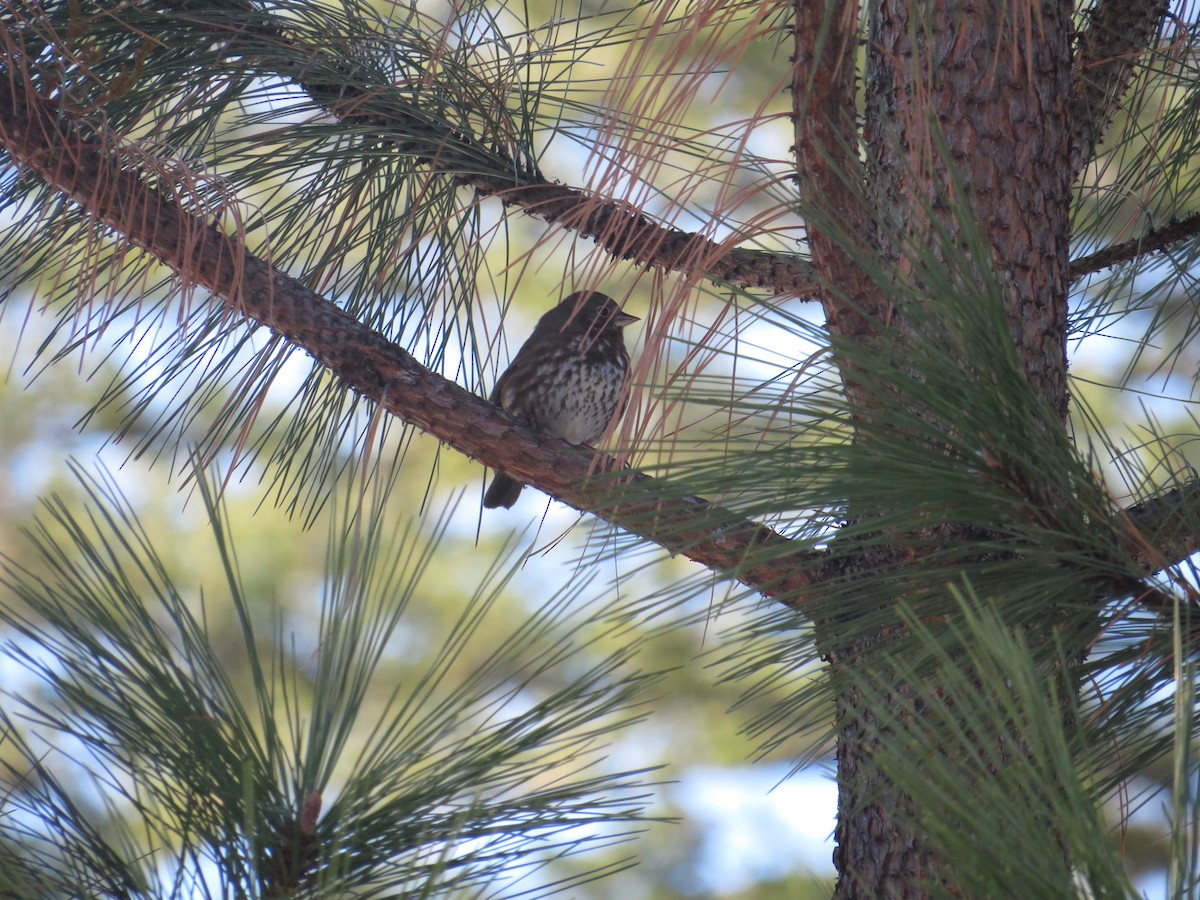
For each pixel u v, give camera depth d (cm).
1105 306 591
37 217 487
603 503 322
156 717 283
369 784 283
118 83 455
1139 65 518
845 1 362
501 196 544
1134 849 891
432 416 473
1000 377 305
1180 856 217
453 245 550
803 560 406
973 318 308
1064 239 441
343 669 299
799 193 421
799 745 1159
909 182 395
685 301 338
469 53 539
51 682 281
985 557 374
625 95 334
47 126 446
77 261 511
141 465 1323
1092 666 314
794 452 309
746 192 354
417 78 527
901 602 259
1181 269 553
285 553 1237
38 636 283
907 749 271
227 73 507
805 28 401
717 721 1170
